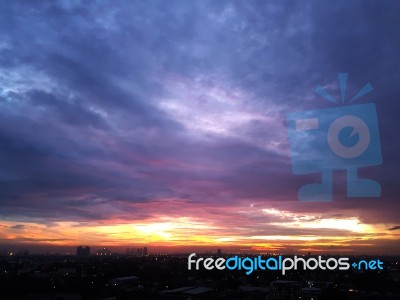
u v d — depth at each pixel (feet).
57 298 255.70
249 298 238.68
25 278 350.64
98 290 286.25
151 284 329.72
